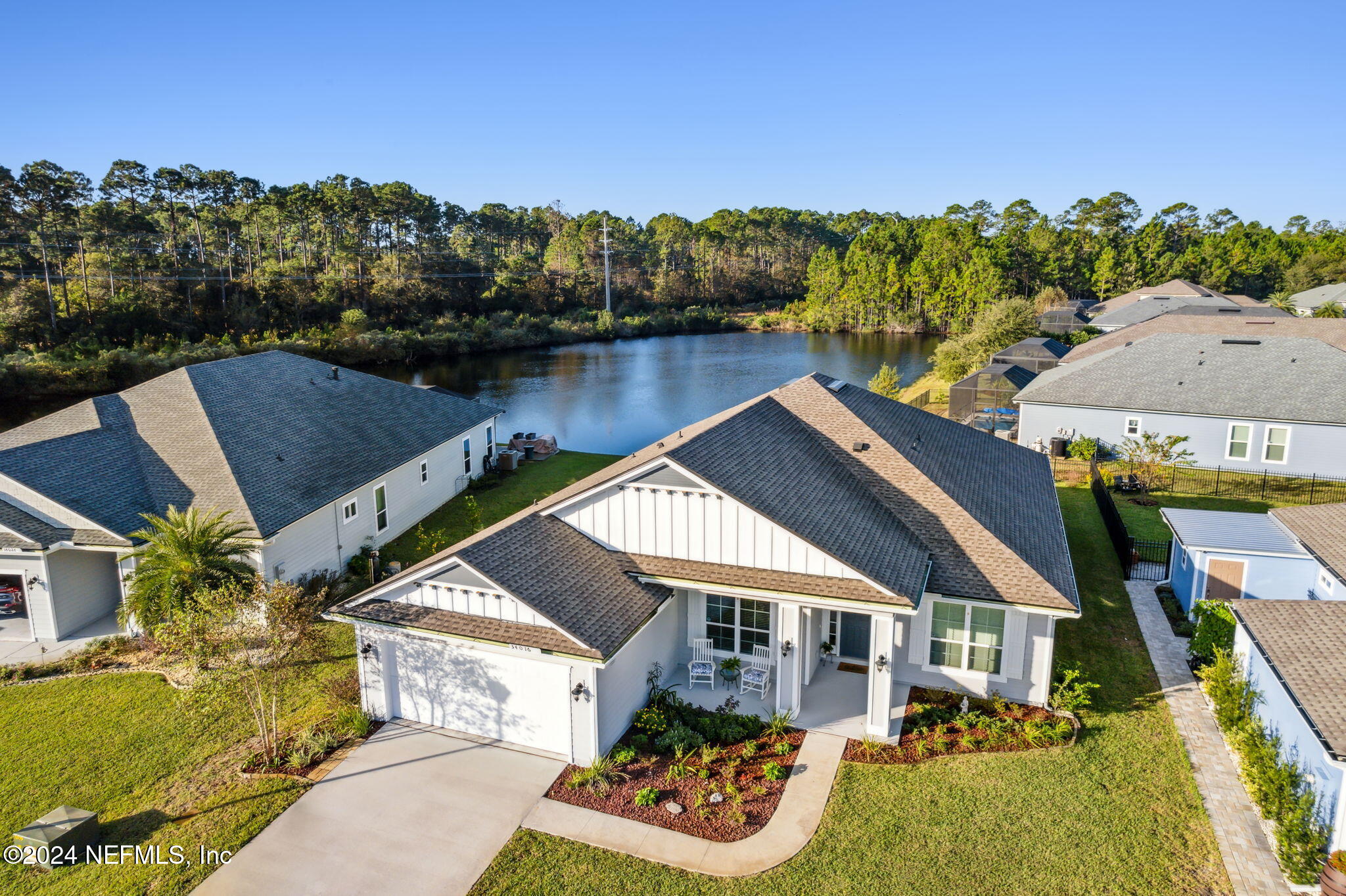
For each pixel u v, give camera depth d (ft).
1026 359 155.02
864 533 52.95
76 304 224.94
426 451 95.66
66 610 65.05
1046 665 51.06
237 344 241.14
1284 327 153.38
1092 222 447.01
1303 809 36.47
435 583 49.11
